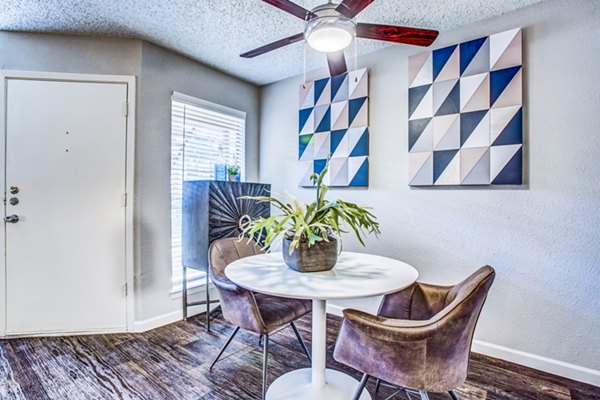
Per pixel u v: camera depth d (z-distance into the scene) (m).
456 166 2.17
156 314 2.52
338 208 1.57
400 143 2.45
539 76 1.92
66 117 2.32
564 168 1.85
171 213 2.64
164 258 2.57
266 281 1.42
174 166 2.70
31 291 2.29
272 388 1.67
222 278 1.83
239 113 3.23
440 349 1.12
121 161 2.40
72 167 2.34
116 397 1.64
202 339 2.31
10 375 1.83
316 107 2.91
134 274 2.41
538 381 1.82
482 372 1.91
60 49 2.31
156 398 1.64
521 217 1.98
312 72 2.98
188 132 2.80
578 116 1.82
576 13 1.82
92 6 1.97
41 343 2.21
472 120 2.11
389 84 2.51
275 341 2.30
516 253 2.00
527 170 1.95
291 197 1.72
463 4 1.94
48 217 2.31
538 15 1.92
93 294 2.37
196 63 2.82
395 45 2.47
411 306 1.64
